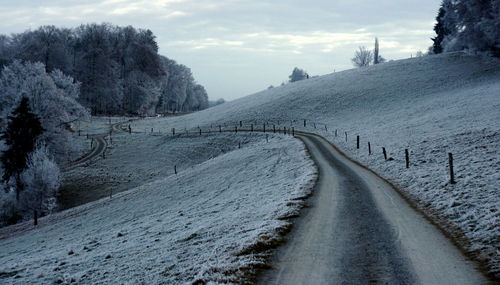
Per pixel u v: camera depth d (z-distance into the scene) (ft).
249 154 140.15
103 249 46.70
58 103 185.06
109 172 184.44
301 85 330.95
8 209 134.21
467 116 122.21
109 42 412.36
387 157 91.61
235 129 226.58
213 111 326.03
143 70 417.90
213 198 81.05
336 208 48.47
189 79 628.28
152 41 473.67
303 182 68.85
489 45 230.27
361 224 40.55
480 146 74.33
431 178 60.34
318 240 35.53
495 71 225.97
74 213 114.11
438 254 30.50
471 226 36.24
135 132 272.10
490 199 42.93
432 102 181.47
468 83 213.25
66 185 167.73
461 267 27.66
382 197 54.39
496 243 31.01
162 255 36.17
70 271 36.83
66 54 376.68
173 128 265.75
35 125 153.17
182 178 124.06
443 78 239.30
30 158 141.38
